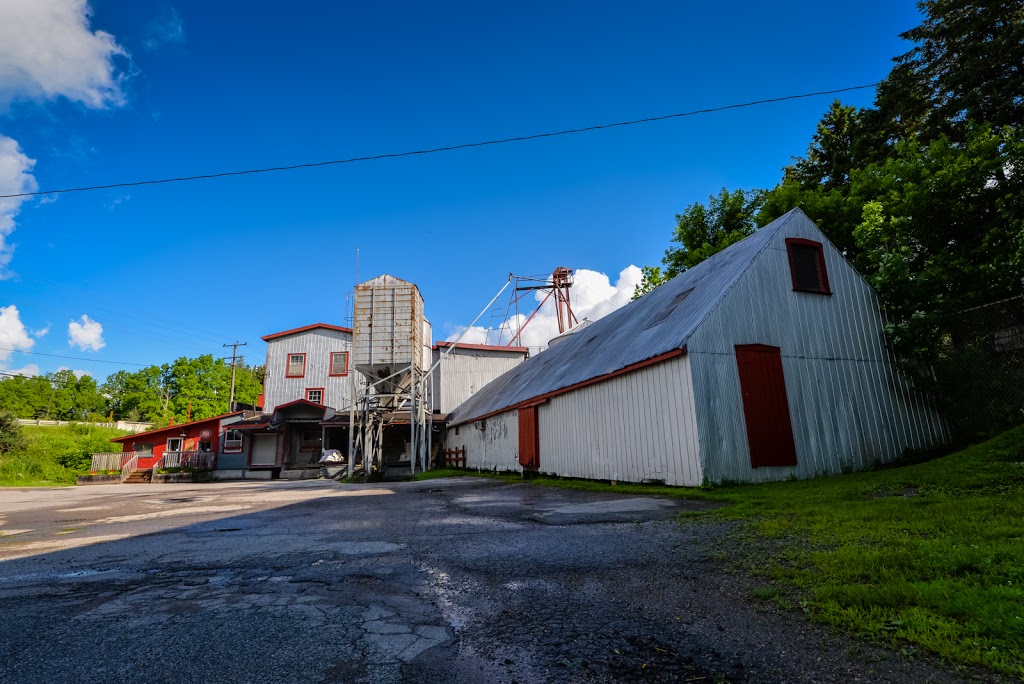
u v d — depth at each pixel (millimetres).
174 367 54219
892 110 21703
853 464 10445
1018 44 17438
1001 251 11547
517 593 3428
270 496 12539
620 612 2984
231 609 3254
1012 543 3518
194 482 25062
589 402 13172
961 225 13227
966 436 11258
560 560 4289
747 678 2133
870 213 14219
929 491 6219
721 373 9797
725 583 3422
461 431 26141
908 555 3494
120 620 3080
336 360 31328
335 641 2670
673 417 9945
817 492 7176
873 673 2105
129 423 53781
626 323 15203
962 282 11734
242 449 28078
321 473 24922
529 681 2172
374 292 21859
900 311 11812
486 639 2652
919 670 2098
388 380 21656
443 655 2465
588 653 2439
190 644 2668
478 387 33031
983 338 10719
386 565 4379
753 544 4426
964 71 18375
